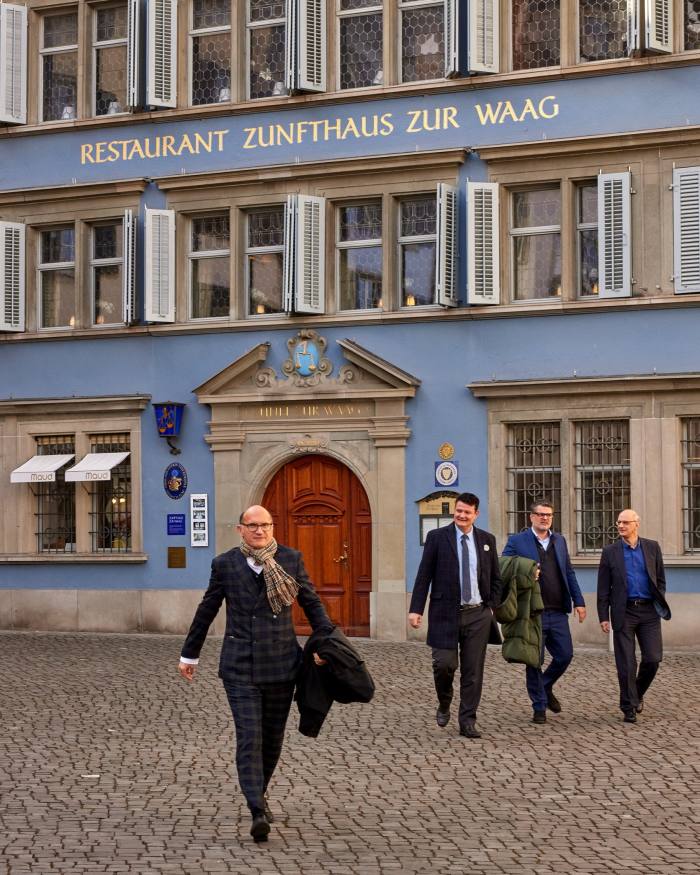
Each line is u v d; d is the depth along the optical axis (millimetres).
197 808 10562
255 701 9805
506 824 9953
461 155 23547
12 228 26391
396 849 9234
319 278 24359
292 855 9086
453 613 13867
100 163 26125
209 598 10039
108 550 25891
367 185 24297
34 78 26766
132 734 14023
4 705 16109
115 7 26422
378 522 23844
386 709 15648
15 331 26422
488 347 23344
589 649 22203
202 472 25094
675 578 21984
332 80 24641
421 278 24234
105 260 26297
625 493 22578
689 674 18844
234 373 24688
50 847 9297
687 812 10297
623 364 22547
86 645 23234
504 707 15734
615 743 13258
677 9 22438
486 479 23266
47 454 26484
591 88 22875
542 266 23391
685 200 22188
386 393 23672
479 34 23266
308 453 24438
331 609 24484
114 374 25875
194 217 25688
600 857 8961
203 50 25672
